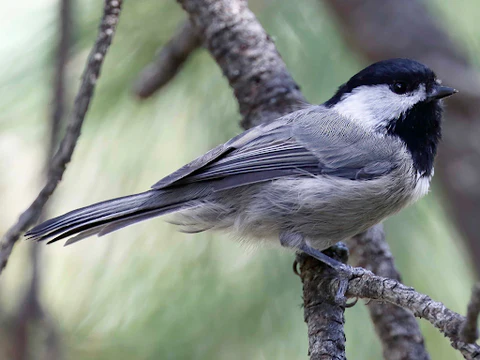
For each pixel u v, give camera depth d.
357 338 6.72
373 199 6.27
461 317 4.25
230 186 6.32
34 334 5.39
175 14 7.53
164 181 6.06
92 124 7.16
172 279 6.82
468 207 7.04
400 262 6.75
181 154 7.17
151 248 6.90
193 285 6.80
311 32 7.49
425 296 4.66
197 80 7.46
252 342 6.73
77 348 6.72
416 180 6.50
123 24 7.50
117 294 6.76
